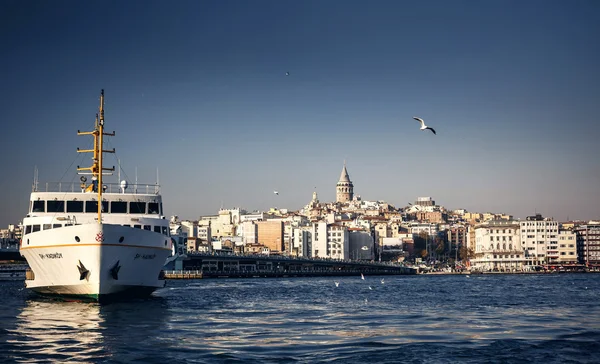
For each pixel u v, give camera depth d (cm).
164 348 5425
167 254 9144
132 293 8700
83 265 8075
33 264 8838
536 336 6275
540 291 15300
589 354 5328
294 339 5956
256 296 12531
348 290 15912
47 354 5150
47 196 9275
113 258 8125
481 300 11381
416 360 5053
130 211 9512
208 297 11712
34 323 6788
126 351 5281
